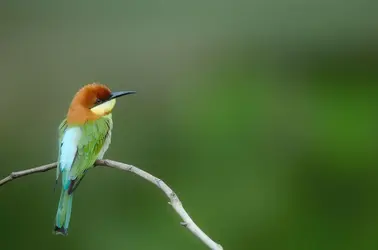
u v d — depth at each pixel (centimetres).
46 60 1820
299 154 1380
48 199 1230
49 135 1499
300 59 1948
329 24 2067
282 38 2048
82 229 1165
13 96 1670
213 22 2028
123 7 1930
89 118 744
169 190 586
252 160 1368
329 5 2070
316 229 1180
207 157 1382
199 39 1978
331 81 1741
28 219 1198
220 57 1947
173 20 1994
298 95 1630
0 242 1157
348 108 1542
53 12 1888
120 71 1847
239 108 1564
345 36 2017
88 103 759
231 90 1672
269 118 1522
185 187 1277
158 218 1186
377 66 1852
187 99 1667
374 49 1969
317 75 1808
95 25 1933
